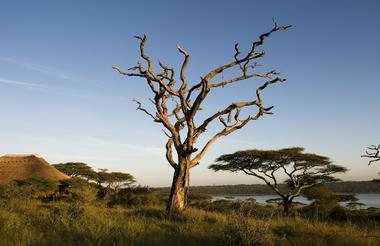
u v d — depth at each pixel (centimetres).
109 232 970
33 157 4062
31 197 2919
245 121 1750
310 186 3653
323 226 1130
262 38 1662
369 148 3222
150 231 1048
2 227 965
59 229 1017
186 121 1619
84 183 3462
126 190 3584
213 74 1614
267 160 3547
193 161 1659
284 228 1113
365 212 2262
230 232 904
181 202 1593
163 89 1655
